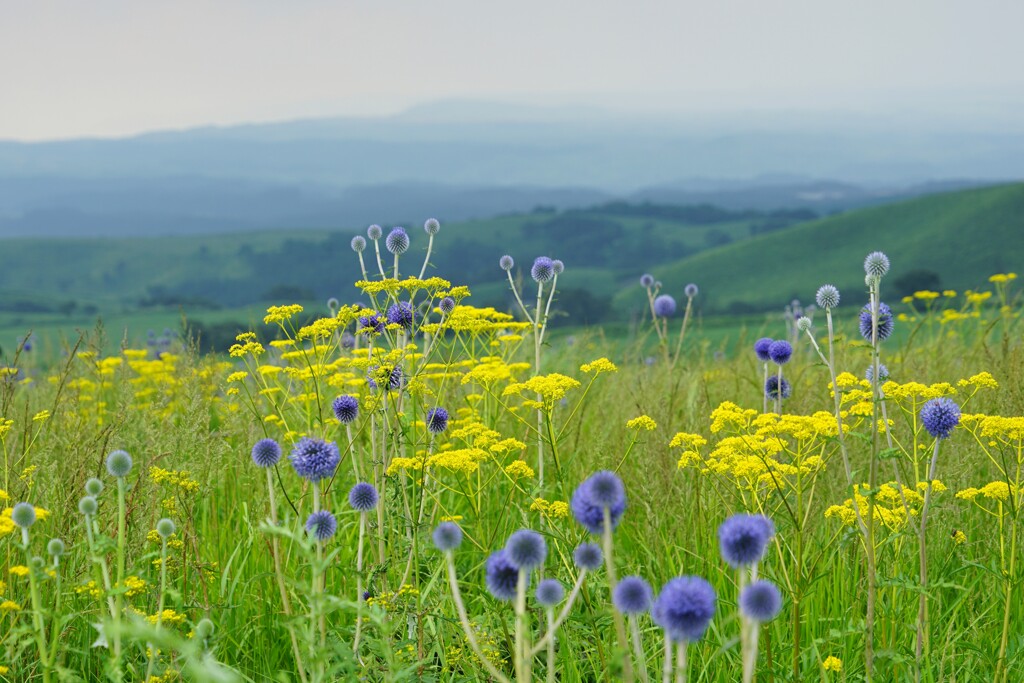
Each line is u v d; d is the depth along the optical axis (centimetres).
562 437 532
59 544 400
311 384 701
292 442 643
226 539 627
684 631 278
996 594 513
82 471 540
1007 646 488
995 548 524
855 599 526
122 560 402
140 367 1020
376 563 504
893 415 667
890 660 454
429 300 613
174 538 513
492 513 620
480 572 573
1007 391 648
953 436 652
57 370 906
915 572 539
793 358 999
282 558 578
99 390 882
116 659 357
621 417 788
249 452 683
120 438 668
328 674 373
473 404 727
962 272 14550
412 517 501
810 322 472
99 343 873
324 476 444
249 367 691
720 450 510
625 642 314
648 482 627
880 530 520
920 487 479
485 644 457
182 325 886
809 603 518
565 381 522
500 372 629
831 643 495
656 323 1012
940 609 522
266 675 490
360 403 636
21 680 455
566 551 479
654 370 1014
